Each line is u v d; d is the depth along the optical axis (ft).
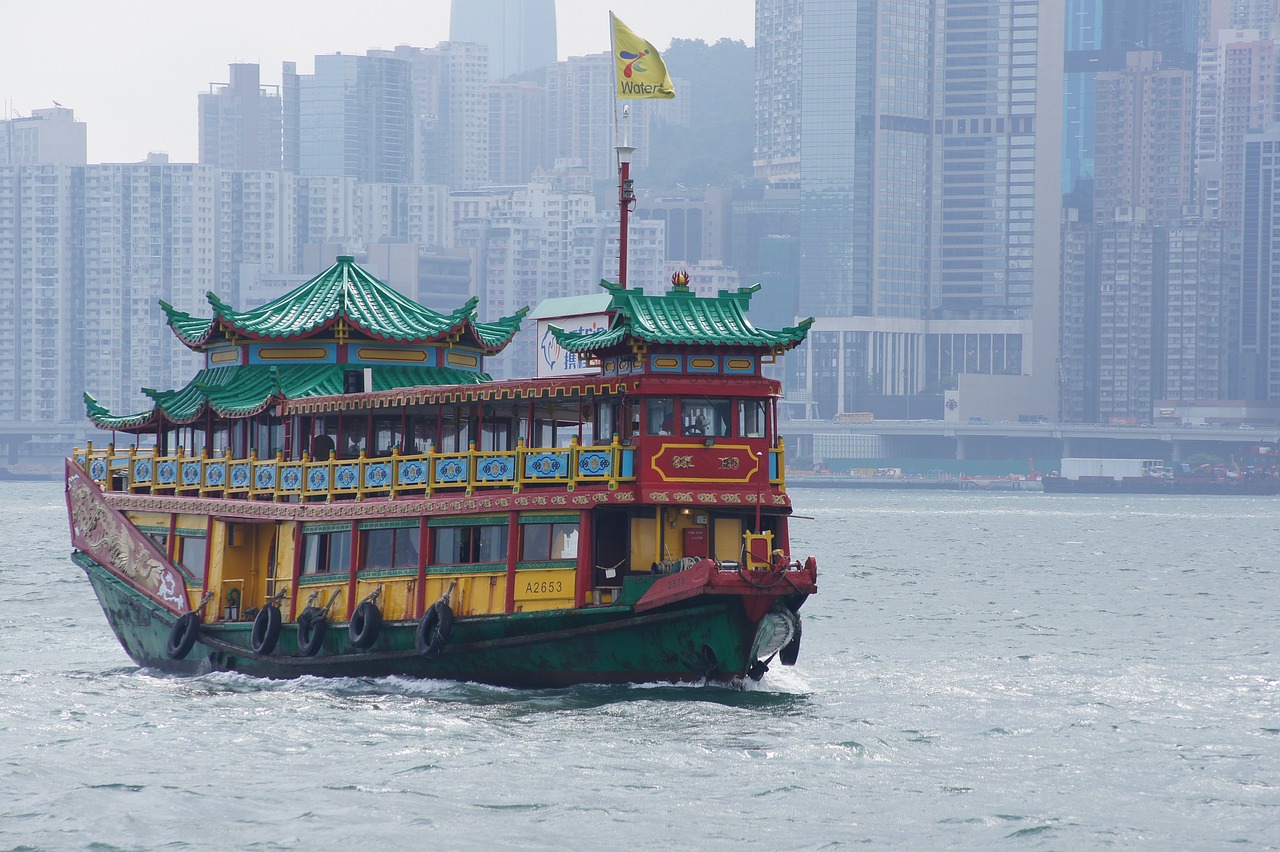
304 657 327.26
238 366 362.94
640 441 292.40
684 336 289.12
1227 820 243.40
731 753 272.92
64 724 297.74
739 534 301.84
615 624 291.99
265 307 370.73
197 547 352.90
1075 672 384.06
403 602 313.94
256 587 346.95
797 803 247.50
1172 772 272.10
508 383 304.09
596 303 377.50
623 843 227.61
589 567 294.46
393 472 318.04
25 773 262.26
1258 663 403.75
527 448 302.45
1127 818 244.01
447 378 370.32
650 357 291.58
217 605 344.49
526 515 300.20
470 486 305.94
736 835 231.91
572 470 294.87
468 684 314.96
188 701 316.81
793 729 295.28
